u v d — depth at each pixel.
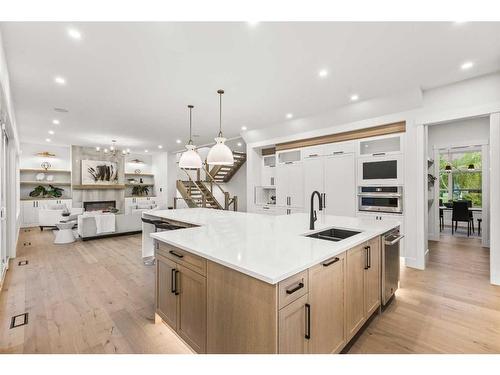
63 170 8.59
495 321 2.28
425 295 2.84
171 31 2.21
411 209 3.89
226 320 1.44
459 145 5.53
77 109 4.34
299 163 5.44
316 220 2.84
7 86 2.82
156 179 10.41
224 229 2.37
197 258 1.67
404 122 3.99
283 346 1.23
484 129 5.24
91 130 5.98
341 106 4.29
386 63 2.81
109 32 2.22
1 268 3.13
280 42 2.38
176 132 6.21
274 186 6.24
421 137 3.79
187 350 1.86
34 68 2.86
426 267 3.85
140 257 4.38
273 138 5.91
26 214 7.73
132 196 9.72
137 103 4.07
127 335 2.07
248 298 1.31
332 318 1.63
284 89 3.52
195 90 3.54
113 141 7.47
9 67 2.83
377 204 4.29
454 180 7.62
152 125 5.52
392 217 4.11
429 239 5.80
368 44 2.42
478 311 2.47
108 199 9.09
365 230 2.33
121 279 3.35
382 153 4.21
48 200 8.06
